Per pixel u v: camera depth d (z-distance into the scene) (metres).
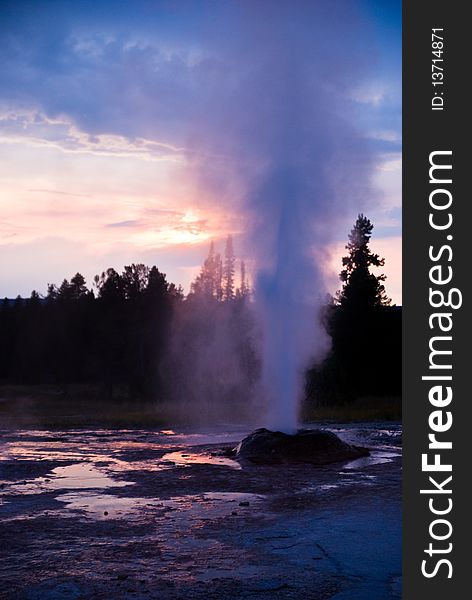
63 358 69.19
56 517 10.04
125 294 61.03
